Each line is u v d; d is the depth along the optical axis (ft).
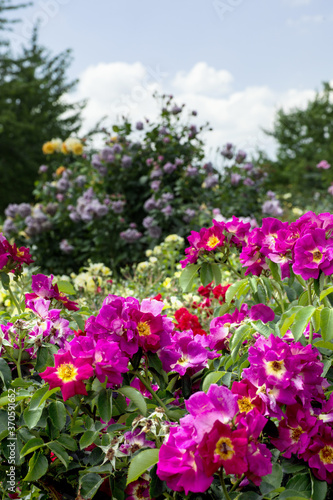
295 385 4.46
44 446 4.88
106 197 21.88
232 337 5.40
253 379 4.55
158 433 4.33
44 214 22.31
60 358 4.57
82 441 4.64
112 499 4.52
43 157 68.95
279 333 4.99
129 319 4.89
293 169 72.74
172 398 5.25
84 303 11.23
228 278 12.10
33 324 5.31
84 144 25.79
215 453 3.70
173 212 19.94
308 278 5.20
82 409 4.87
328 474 4.50
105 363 4.48
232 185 22.25
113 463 4.42
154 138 22.11
